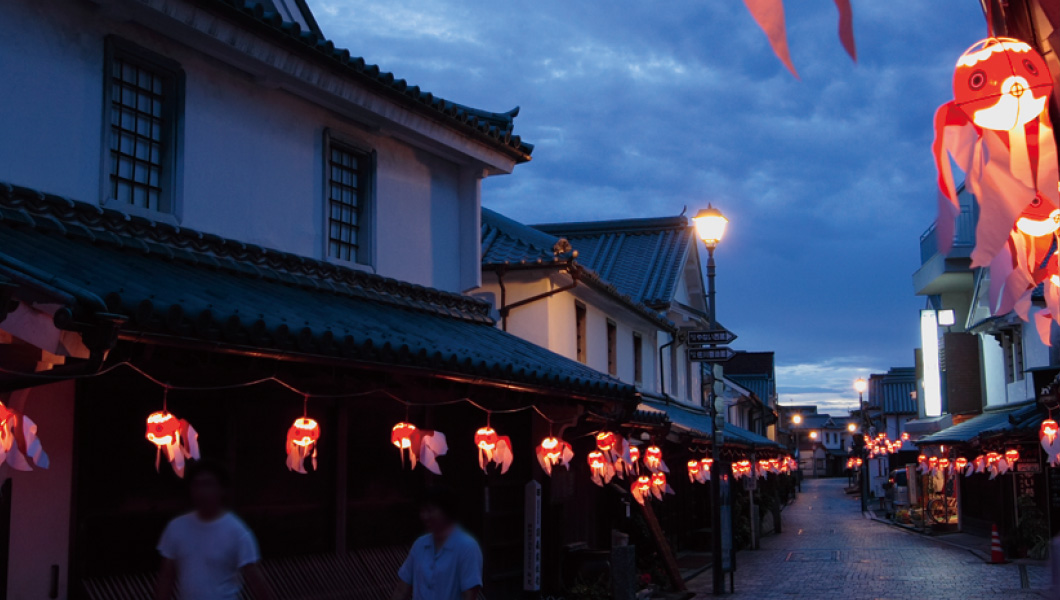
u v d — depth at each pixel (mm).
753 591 20156
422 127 13586
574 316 20703
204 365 7773
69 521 7977
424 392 12102
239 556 5555
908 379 68938
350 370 9305
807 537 37531
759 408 54719
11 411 6664
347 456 11312
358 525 11406
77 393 8125
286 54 11055
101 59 9523
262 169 11492
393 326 10938
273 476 10195
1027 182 4230
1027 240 5125
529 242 19281
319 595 10242
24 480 7605
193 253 9875
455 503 6348
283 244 11758
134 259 8828
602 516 19094
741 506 32625
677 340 28406
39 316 6020
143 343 6855
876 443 55812
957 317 40906
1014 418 23891
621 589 15148
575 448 16859
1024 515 27578
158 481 8844
